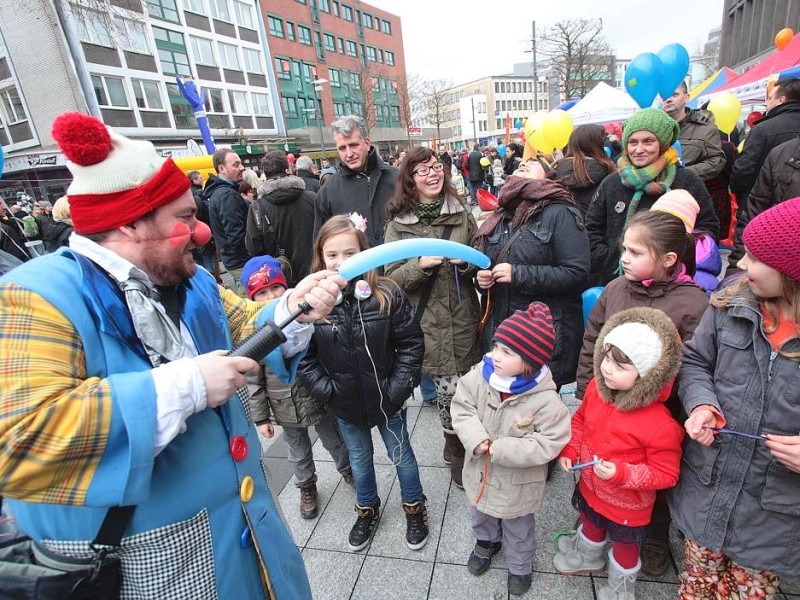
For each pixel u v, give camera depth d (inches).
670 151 90.8
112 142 32.6
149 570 34.5
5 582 31.8
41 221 233.8
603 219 102.9
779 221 44.6
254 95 1064.2
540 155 165.5
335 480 98.9
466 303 89.7
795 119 115.3
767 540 50.5
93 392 28.5
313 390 75.2
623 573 62.7
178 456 35.6
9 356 28.2
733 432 49.2
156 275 35.8
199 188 260.7
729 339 51.9
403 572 74.5
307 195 140.3
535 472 65.2
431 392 117.7
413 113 1731.1
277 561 42.4
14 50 698.2
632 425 57.7
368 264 42.8
